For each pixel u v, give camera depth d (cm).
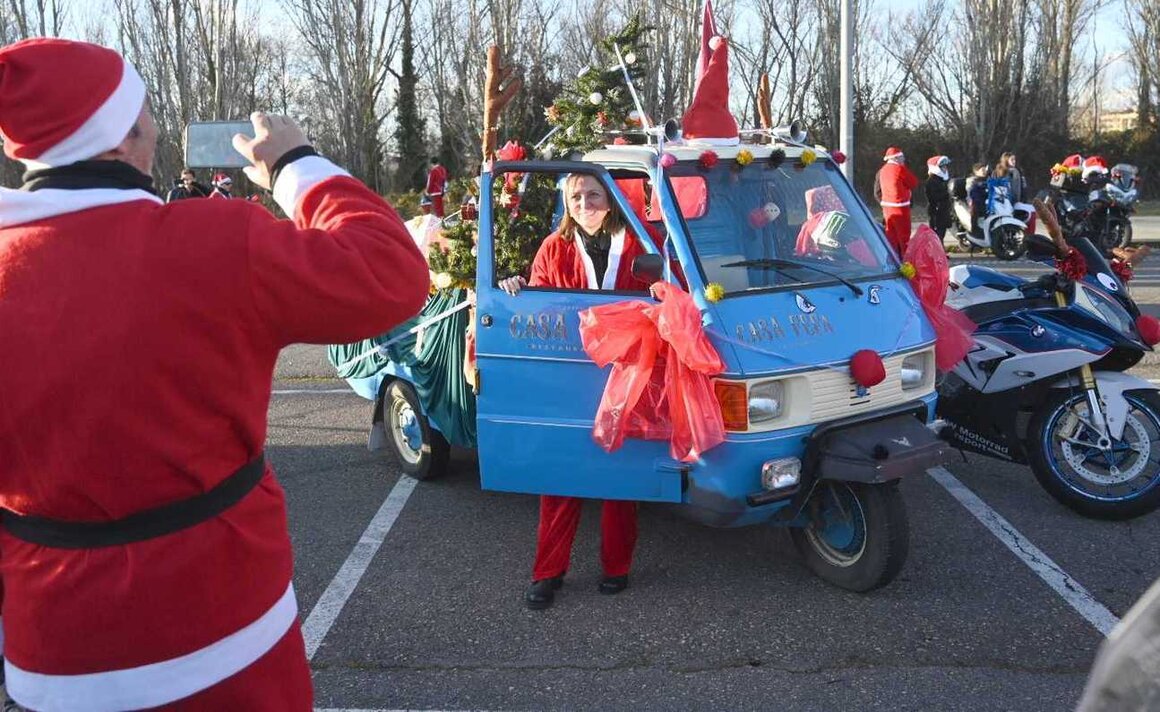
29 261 174
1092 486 512
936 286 470
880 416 420
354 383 628
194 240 175
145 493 177
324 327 183
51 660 181
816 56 3719
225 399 180
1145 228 2109
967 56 3725
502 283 432
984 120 3688
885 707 346
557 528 431
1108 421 491
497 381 430
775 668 373
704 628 406
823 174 496
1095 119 4294
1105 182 1566
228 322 176
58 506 178
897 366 434
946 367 466
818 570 446
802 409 404
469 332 478
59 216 176
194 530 183
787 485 402
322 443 683
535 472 428
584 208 427
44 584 180
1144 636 137
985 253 1688
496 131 453
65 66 176
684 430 390
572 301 422
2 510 189
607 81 466
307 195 198
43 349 170
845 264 460
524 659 385
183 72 3175
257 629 192
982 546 482
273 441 691
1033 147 3706
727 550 484
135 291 171
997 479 577
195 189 1396
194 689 185
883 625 404
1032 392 517
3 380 171
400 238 194
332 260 180
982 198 1585
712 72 470
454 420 531
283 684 198
